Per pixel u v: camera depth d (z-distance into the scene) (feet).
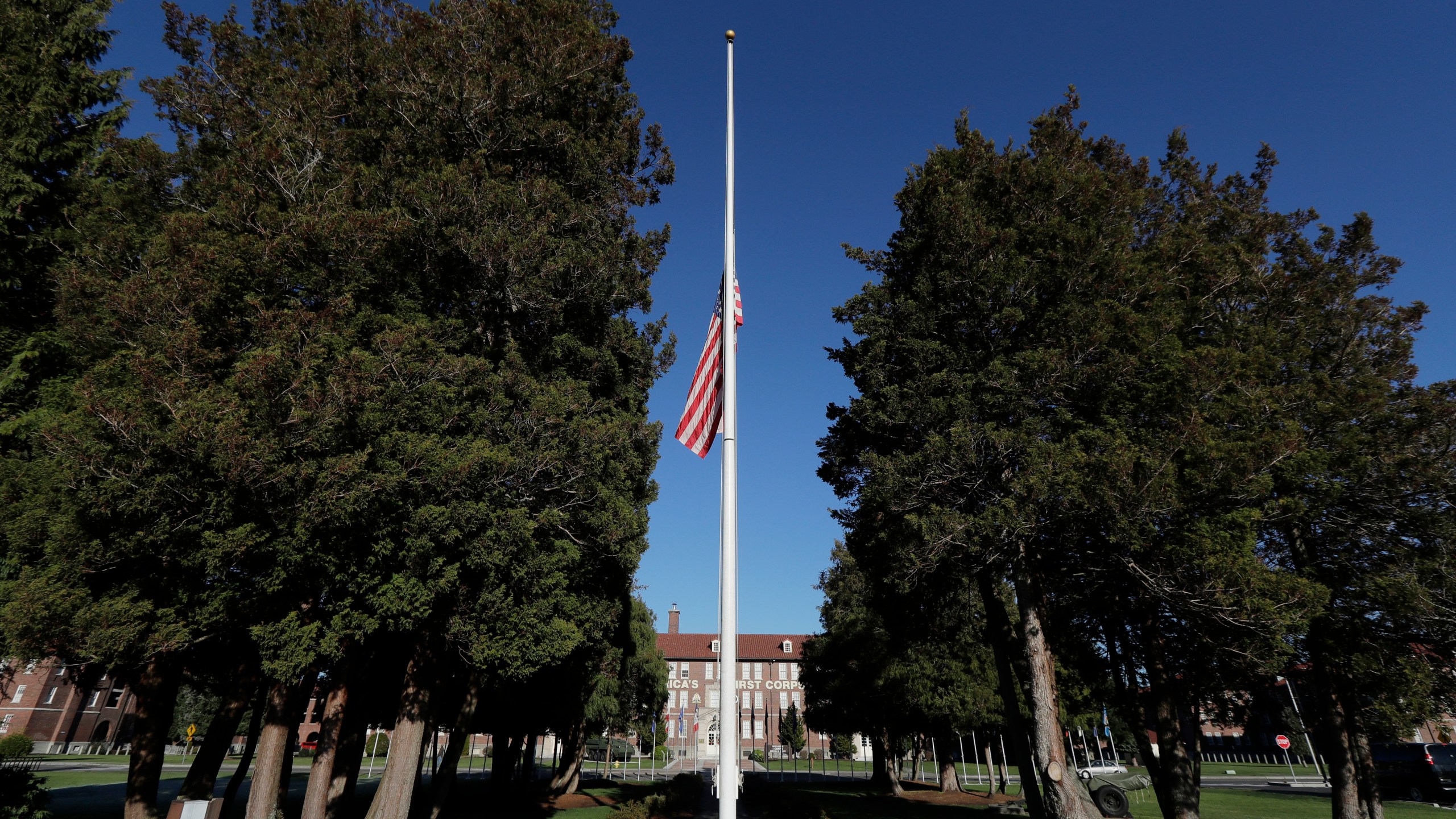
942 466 47.91
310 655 41.16
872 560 59.52
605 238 59.52
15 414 49.24
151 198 51.57
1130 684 57.26
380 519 41.91
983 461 47.88
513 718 88.43
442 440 45.21
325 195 46.06
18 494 42.91
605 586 65.16
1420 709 44.32
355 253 45.06
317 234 42.78
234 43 54.95
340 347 41.65
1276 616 39.93
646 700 132.36
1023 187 53.67
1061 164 55.88
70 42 56.95
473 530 44.29
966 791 127.24
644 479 67.97
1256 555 52.60
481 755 244.63
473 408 48.67
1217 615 42.73
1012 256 50.80
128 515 38.11
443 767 61.36
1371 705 48.73
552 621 49.11
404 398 43.70
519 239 50.93
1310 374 52.13
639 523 58.23
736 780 27.53
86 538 38.93
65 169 55.72
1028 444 45.73
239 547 37.70
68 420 38.09
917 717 106.93
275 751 49.42
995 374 47.75
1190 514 43.47
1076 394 48.24
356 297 46.42
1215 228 59.72
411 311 48.62
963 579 57.67
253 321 40.81
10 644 39.99
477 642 46.11
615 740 234.79
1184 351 47.67
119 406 35.60
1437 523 48.08
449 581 43.11
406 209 49.34
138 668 50.57
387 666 65.62
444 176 48.62
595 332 62.23
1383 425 49.62
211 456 36.19
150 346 40.11
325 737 50.96
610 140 63.98
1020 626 50.34
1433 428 48.65
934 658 98.84
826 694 130.11
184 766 164.35
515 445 48.49
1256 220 57.82
